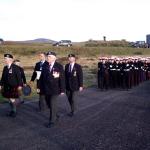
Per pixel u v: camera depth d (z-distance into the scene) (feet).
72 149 30.17
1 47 248.11
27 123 40.83
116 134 35.70
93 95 68.49
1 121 41.75
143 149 30.35
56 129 37.86
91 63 183.32
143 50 294.87
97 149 30.14
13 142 32.35
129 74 80.89
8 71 44.91
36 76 51.13
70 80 46.03
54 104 39.68
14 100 44.70
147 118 44.32
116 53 273.54
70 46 286.66
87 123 41.14
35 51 248.11
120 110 50.49
